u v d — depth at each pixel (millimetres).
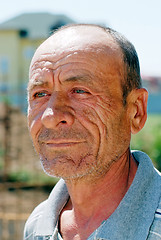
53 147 1695
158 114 30562
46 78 1739
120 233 1671
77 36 1743
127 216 1693
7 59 32656
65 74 1699
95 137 1707
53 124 1667
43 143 1740
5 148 12125
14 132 13891
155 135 12250
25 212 9727
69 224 1936
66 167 1684
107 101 1721
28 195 11062
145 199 1729
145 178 1764
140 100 1849
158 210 1691
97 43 1724
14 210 9828
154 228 1654
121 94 1761
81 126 1696
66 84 1709
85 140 1693
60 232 1962
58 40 1771
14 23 33938
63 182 2086
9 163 12664
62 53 1726
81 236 1853
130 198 1720
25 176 12188
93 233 1729
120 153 1782
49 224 1975
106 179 1800
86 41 1723
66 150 1686
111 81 1728
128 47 1809
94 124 1704
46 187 11625
